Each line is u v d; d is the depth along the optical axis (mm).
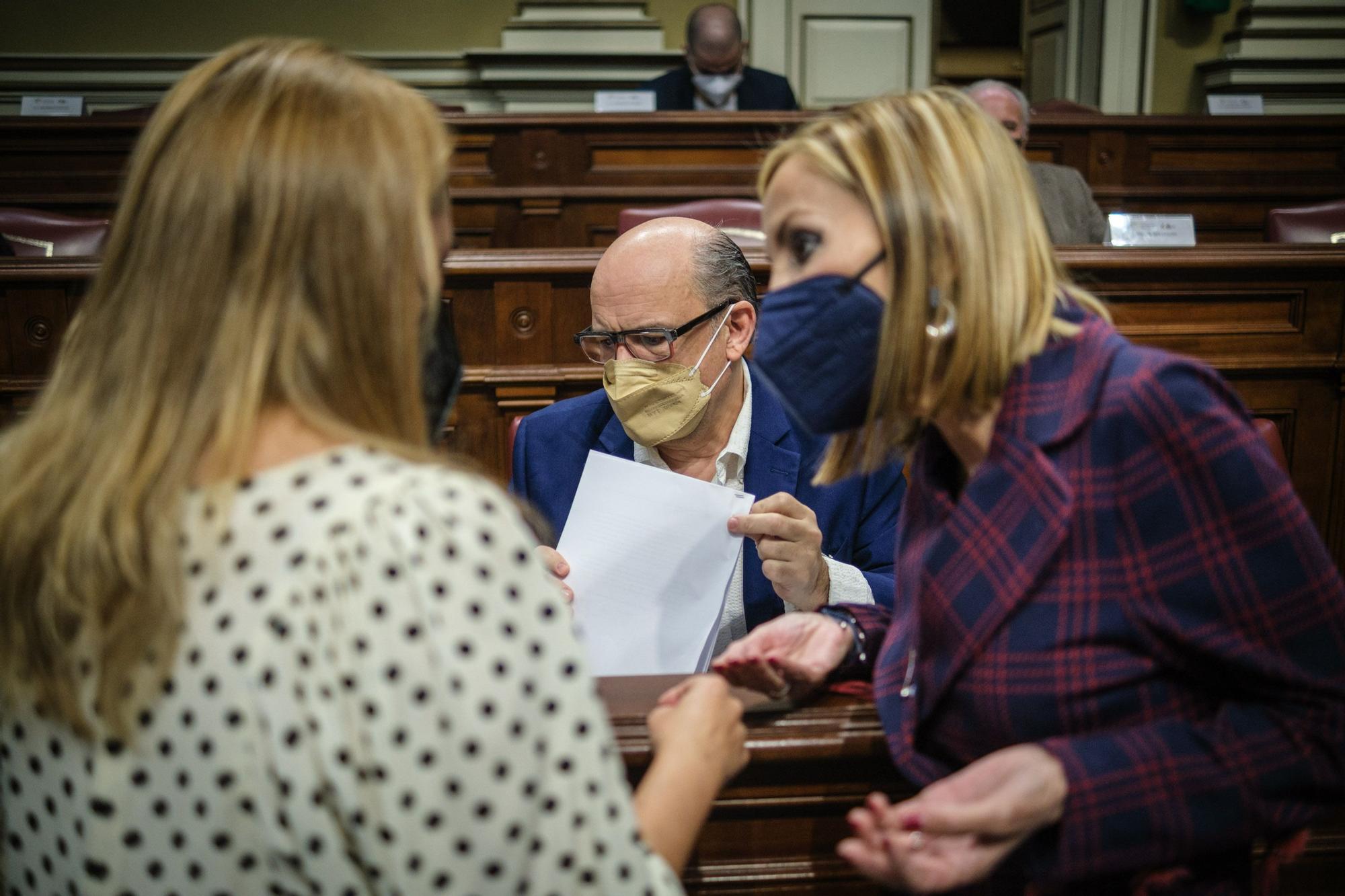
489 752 577
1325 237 3404
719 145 4340
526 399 2328
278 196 623
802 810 979
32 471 632
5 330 2295
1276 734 737
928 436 901
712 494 1412
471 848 574
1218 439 729
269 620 576
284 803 576
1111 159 4566
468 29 5926
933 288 774
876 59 6234
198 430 606
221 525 593
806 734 942
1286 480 742
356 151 638
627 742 920
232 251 626
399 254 649
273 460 621
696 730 811
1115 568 760
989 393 796
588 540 1434
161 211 635
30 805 646
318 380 632
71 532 595
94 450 618
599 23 5820
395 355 656
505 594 604
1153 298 2373
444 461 656
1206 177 4605
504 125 4312
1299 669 733
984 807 712
